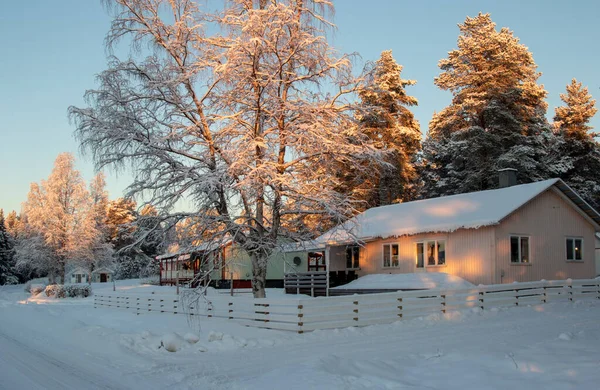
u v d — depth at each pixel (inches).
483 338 557.9
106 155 698.2
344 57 740.0
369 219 1279.5
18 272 3240.7
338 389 335.6
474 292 825.5
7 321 841.5
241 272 1642.5
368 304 698.2
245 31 689.0
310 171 754.2
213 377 396.2
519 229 1018.7
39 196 2273.6
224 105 740.0
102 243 2335.1
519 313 793.6
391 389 339.0
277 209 743.7
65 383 376.5
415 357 449.1
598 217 1127.0
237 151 693.3
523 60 1840.6
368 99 1489.9
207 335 590.9
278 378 372.8
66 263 2294.5
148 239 733.9
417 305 753.0
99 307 1230.3
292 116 739.4
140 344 553.3
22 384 370.0
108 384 375.2
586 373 358.0
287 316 653.9
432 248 1088.8
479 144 1641.2
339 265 1317.7
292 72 745.6
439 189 1994.3
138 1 707.4
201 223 710.5
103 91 689.6
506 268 985.5
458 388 342.0
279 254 800.9
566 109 1989.4
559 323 675.4
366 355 476.1
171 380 389.1
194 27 711.1
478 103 1637.6
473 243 1008.2
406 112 1646.2
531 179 1632.6
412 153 1763.0
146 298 1026.7
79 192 2246.6
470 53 1755.7
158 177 711.1
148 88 705.6
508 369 383.9
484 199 1111.6
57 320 794.2
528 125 1745.8
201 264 730.2
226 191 693.9
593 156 1892.2
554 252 1070.4
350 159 754.2
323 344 559.5
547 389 327.3
